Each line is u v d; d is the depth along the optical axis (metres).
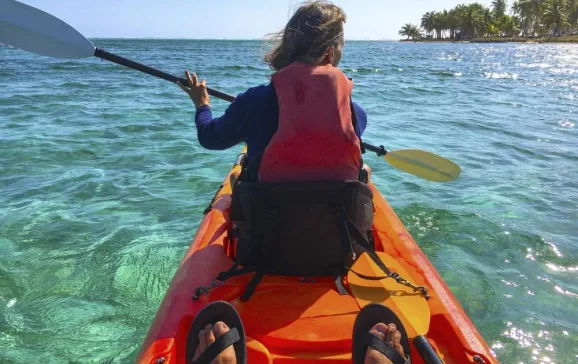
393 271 2.04
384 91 13.77
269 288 1.88
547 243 3.70
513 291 3.07
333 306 1.77
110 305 2.93
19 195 4.65
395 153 2.97
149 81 14.66
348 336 1.63
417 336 1.62
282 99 1.73
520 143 7.14
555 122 8.89
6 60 21.83
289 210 1.76
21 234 3.81
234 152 6.32
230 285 1.90
